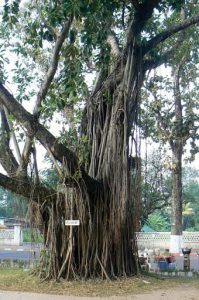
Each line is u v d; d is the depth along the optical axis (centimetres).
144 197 2058
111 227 1316
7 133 1463
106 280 1281
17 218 1391
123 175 1311
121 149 1318
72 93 1209
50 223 1331
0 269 1625
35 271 1357
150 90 2186
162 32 1473
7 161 1453
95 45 1260
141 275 1365
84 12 1114
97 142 1364
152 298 1075
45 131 1268
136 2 1366
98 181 1327
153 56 1492
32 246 1403
